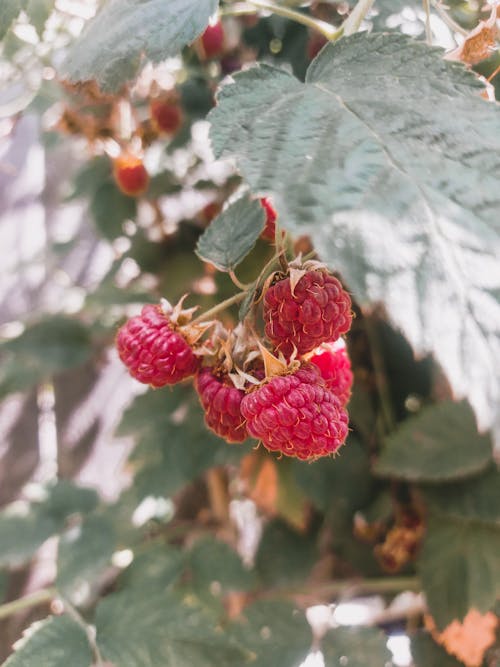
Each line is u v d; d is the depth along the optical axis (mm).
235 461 238
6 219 289
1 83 184
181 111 224
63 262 301
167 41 113
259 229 112
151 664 187
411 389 247
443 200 72
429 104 86
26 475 295
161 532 288
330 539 267
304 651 212
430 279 65
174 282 248
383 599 275
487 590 213
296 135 83
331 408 106
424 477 220
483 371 61
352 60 98
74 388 298
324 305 101
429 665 227
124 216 257
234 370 113
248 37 223
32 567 285
